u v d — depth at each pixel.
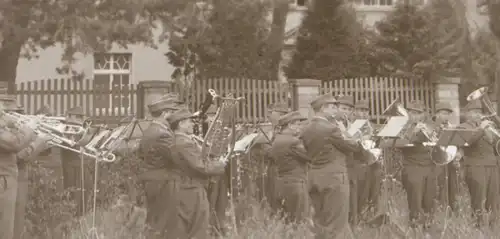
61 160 12.95
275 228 10.93
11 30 17.09
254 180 13.73
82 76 19.20
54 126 10.94
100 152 11.53
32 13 17.28
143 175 9.22
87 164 12.83
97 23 17.39
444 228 10.89
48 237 10.58
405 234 10.91
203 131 11.21
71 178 12.69
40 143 9.84
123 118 16.89
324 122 9.52
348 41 21.25
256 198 13.72
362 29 22.59
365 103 14.42
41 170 10.95
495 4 24.61
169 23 19.92
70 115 13.62
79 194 12.48
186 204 8.94
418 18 21.50
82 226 10.91
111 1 17.73
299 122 11.66
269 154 11.92
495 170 11.99
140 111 17.19
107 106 17.16
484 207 11.95
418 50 20.98
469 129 11.38
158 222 9.08
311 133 9.53
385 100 19.30
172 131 9.16
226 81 17.97
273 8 21.81
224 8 20.02
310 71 20.92
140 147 9.37
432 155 11.58
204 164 8.87
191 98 17.66
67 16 17.27
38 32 17.42
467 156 12.14
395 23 21.59
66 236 10.73
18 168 9.76
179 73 22.22
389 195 13.34
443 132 11.20
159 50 28.20
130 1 17.83
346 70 21.00
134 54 27.89
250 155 13.80
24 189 9.83
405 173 11.70
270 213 12.16
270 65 22.89
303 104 18.19
